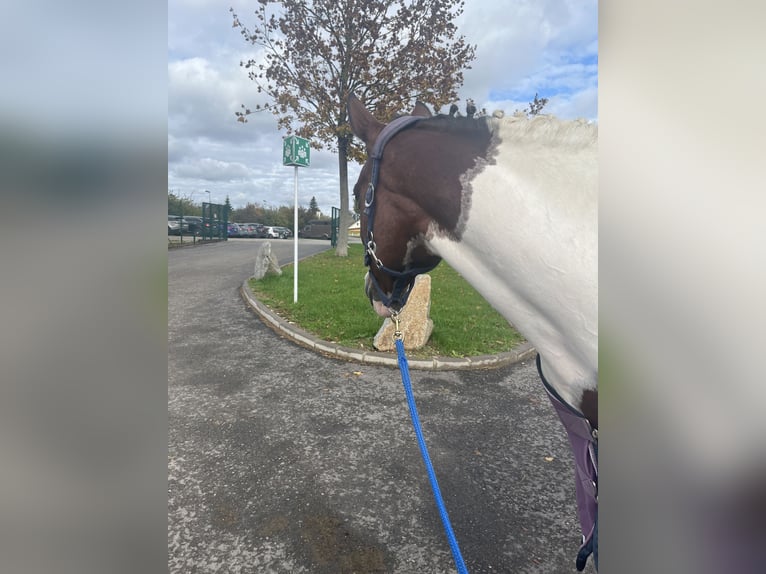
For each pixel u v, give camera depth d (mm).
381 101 12797
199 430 3182
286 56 12930
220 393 3871
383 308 1734
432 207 1201
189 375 4316
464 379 4383
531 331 1106
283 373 4398
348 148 14438
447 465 2803
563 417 1141
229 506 2344
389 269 1429
